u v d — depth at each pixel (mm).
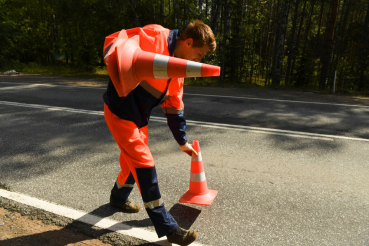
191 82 12625
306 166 3576
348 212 2588
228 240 2199
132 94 1822
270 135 4777
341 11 22156
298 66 17688
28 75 14406
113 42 1520
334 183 3143
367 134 4902
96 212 2525
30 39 23672
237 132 4926
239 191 2951
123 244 2096
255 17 19828
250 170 3453
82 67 19906
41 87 9852
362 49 18484
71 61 24672
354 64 20078
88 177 3229
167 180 3186
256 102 7641
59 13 16172
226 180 3191
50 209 2504
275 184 3104
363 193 2934
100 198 2773
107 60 1350
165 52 1764
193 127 5215
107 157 3816
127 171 2354
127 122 1889
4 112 6301
